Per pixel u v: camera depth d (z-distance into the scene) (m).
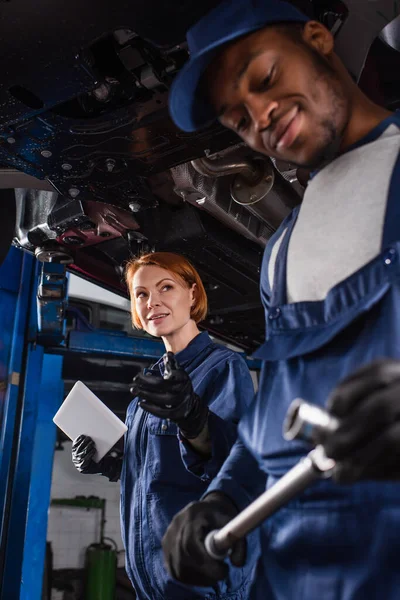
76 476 8.41
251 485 0.88
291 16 0.81
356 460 0.51
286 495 0.63
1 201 2.21
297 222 0.86
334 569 0.67
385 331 0.68
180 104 0.90
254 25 0.79
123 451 1.86
